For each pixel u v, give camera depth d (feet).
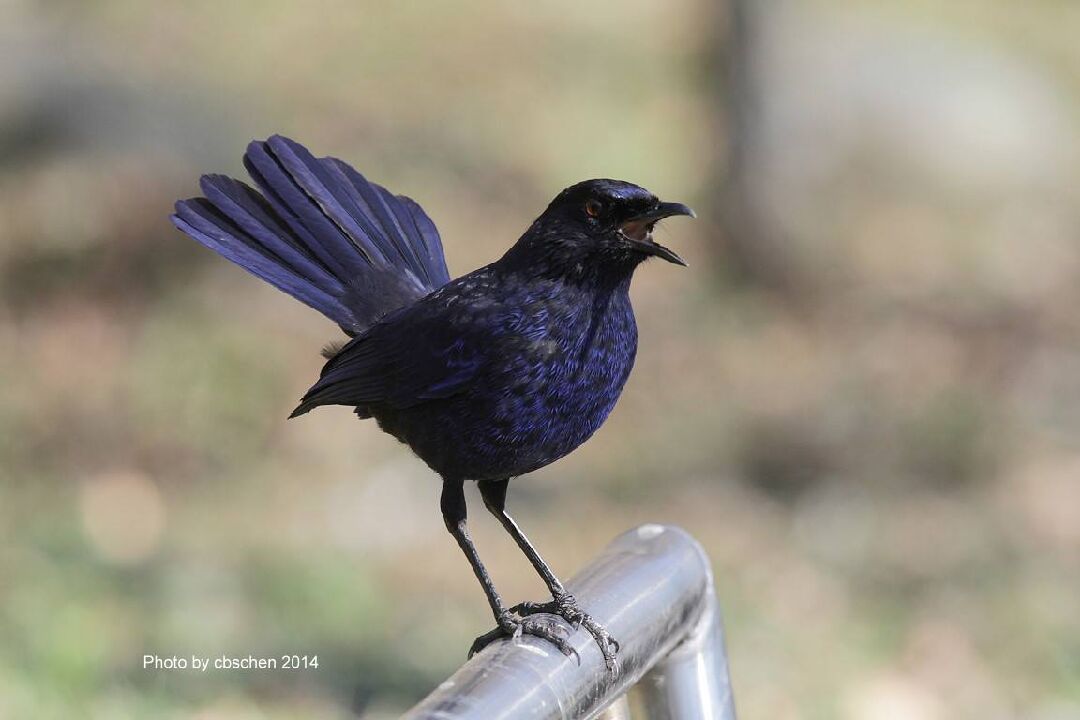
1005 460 51.08
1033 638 38.83
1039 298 68.18
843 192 76.28
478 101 86.17
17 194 64.75
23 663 32.37
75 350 54.95
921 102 78.89
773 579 42.45
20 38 71.72
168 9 90.27
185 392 51.88
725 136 70.38
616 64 93.66
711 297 66.74
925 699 35.88
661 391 57.31
